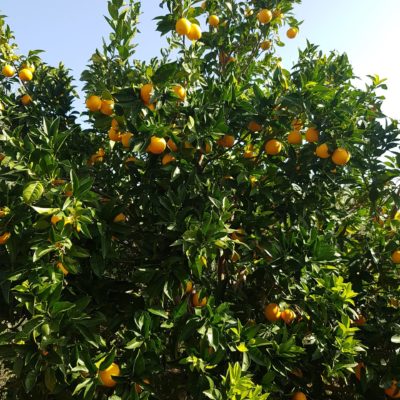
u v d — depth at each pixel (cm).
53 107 283
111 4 198
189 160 182
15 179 157
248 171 207
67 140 247
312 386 194
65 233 143
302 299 186
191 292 201
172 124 187
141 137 172
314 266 176
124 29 201
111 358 146
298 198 207
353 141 188
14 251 146
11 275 141
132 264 219
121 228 169
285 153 214
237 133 214
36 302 137
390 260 219
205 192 187
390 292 227
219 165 207
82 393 150
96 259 164
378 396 192
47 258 147
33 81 283
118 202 203
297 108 189
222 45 285
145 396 146
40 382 158
